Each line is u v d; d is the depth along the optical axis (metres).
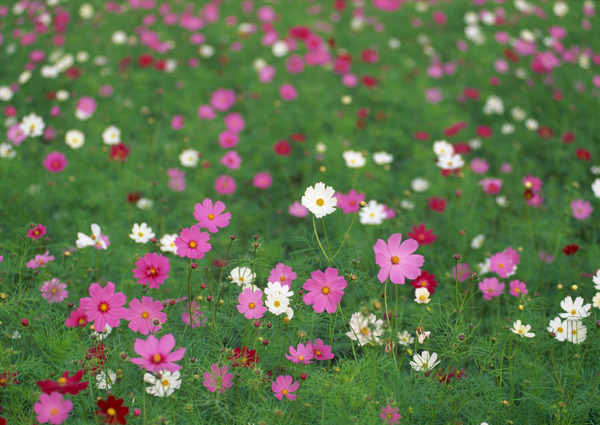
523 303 2.17
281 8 5.19
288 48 4.16
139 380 2.03
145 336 2.10
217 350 2.05
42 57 3.76
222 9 5.11
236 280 2.12
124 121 3.35
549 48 4.37
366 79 3.69
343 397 2.00
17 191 2.66
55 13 4.70
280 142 3.10
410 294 2.43
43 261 2.19
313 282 2.00
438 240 2.69
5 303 2.09
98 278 2.40
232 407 2.03
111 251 2.44
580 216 2.62
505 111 3.66
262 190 3.00
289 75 4.01
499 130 3.49
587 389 2.06
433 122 3.46
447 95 3.84
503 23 4.69
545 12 4.96
